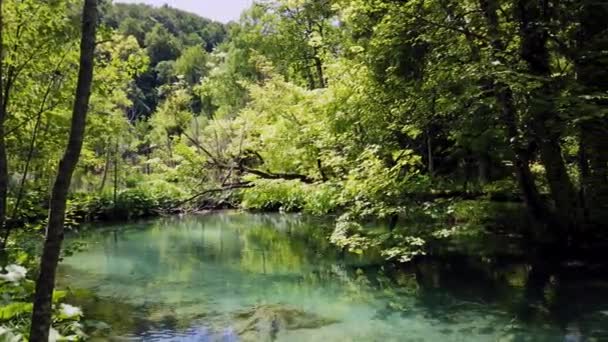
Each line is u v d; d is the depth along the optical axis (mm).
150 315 8883
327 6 22969
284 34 26938
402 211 10812
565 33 11352
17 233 10758
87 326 8078
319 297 9922
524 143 10578
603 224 11789
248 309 9180
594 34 10938
